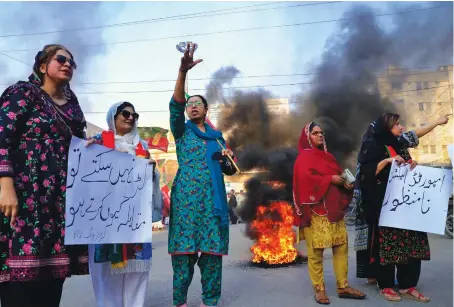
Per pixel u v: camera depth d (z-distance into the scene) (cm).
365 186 385
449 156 358
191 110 354
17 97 206
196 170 338
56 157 215
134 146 308
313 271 365
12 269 191
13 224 195
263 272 491
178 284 331
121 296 308
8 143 198
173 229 333
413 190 362
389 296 364
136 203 256
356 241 414
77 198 226
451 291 387
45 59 224
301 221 370
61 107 227
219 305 350
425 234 370
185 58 316
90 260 294
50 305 214
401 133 399
